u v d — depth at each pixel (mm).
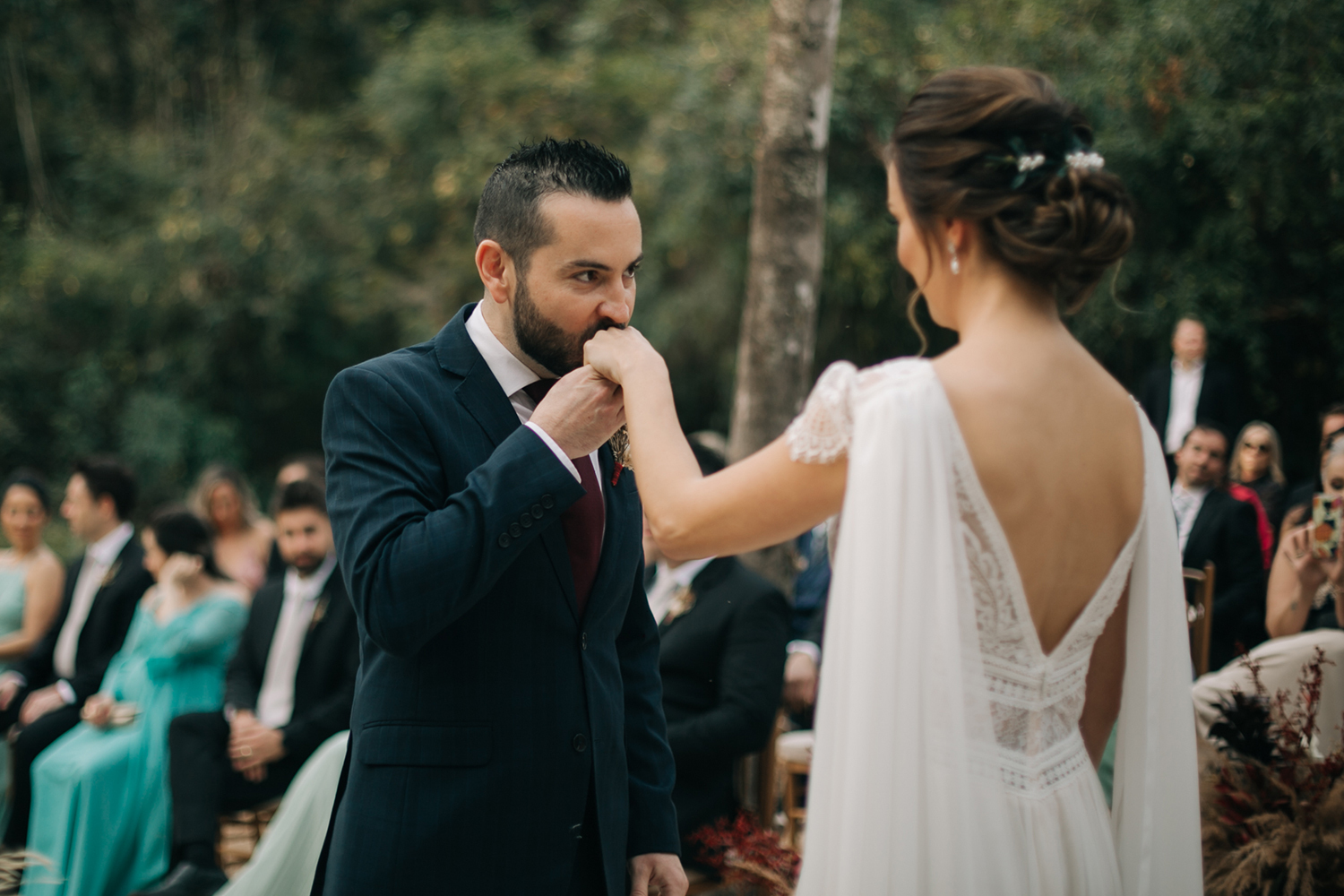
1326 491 3270
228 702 4199
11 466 11438
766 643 3156
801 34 3975
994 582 1245
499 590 1592
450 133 11883
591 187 1571
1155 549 1370
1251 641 4160
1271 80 5754
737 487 1317
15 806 4352
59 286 11797
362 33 14031
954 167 1262
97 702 4180
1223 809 2375
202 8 13500
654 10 11078
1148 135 6348
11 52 12484
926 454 1235
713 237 9102
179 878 3709
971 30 7305
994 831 1229
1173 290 6625
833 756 1282
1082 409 1298
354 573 1482
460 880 1544
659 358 1495
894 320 8227
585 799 1630
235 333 12336
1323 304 6547
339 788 1679
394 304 12258
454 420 1629
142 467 11367
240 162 12578
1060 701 1315
